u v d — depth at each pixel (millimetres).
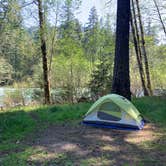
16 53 21594
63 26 20719
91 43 25906
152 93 19375
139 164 5473
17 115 9250
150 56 27266
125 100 8352
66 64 22812
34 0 16266
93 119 8117
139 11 19375
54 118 9000
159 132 7641
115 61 10383
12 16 17562
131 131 7699
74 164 5430
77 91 19125
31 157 5770
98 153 6031
